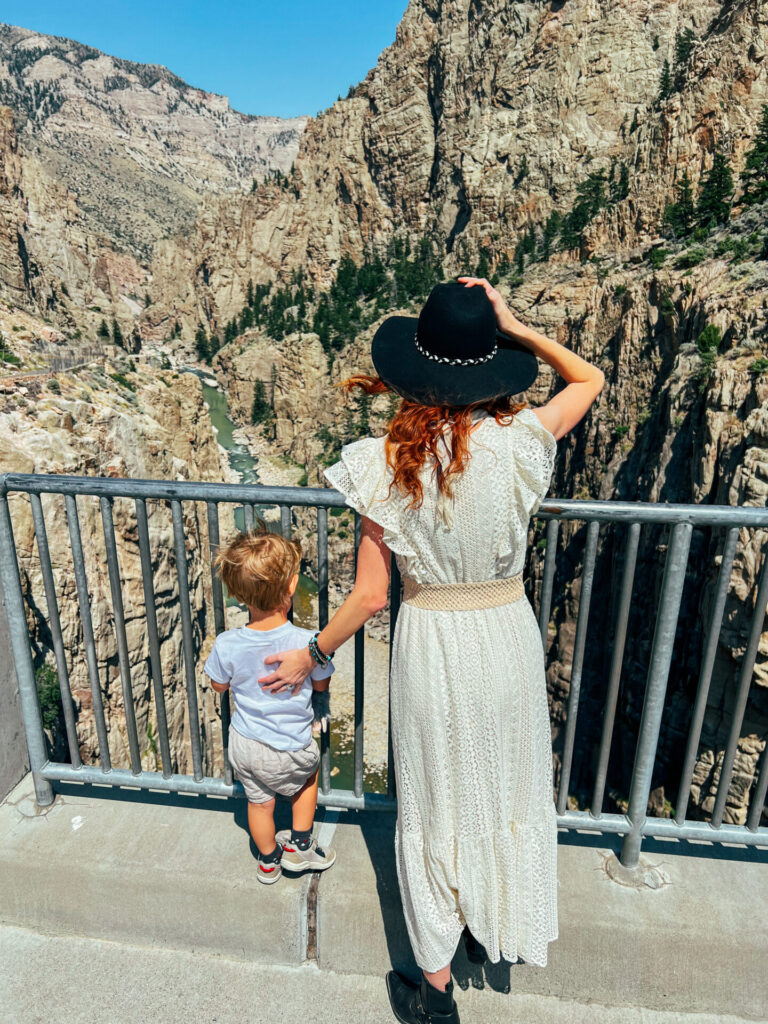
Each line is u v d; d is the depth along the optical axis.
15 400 23.22
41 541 2.59
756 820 2.53
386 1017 2.32
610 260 77.12
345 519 61.22
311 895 2.46
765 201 63.19
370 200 152.00
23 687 2.75
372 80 151.38
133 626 21.27
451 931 1.93
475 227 124.75
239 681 2.26
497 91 127.56
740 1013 2.37
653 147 83.50
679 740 32.66
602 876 2.54
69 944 2.59
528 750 1.83
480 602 1.74
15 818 2.81
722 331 43.97
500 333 1.85
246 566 2.09
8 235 133.50
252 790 2.37
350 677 49.31
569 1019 2.34
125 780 2.80
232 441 121.81
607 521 2.23
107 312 177.88
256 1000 2.38
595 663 44.28
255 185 171.50
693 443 40.72
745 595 26.62
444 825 1.85
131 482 2.42
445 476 1.59
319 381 112.75
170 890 2.53
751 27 79.88
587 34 120.88
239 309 170.50
